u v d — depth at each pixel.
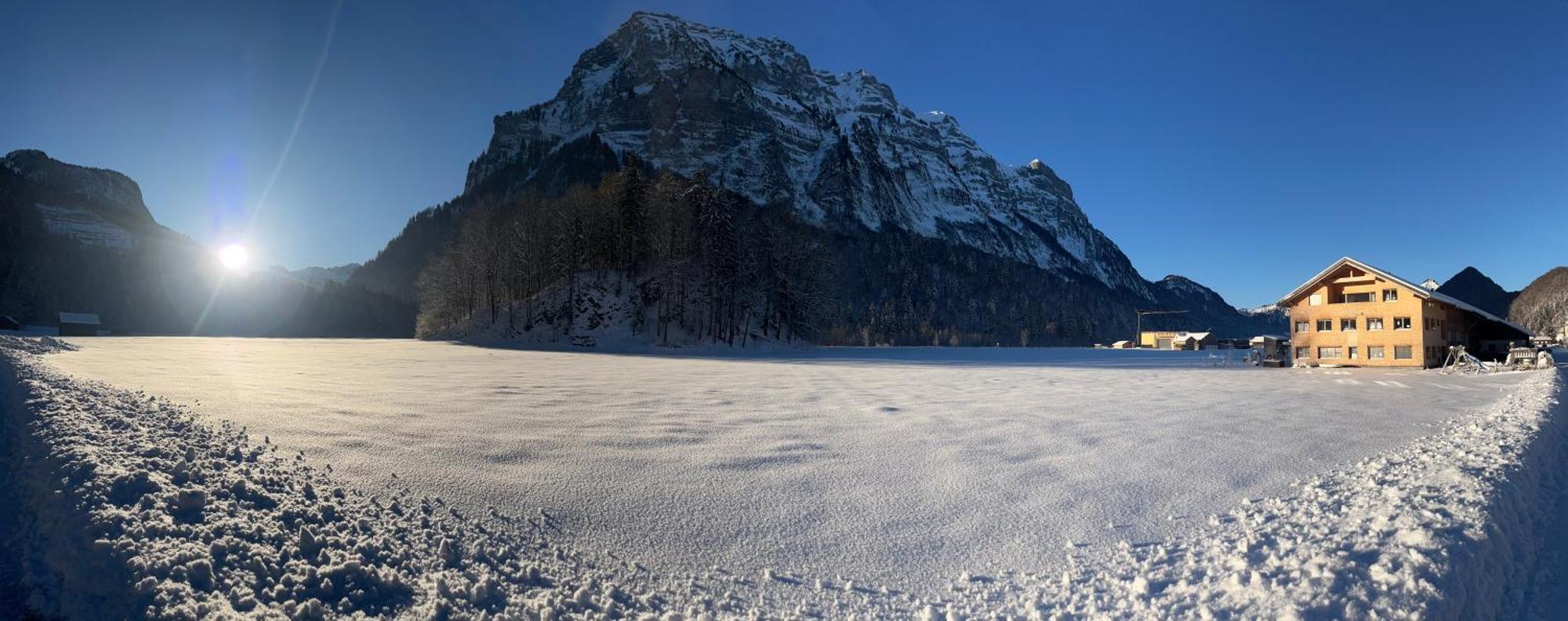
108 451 6.38
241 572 4.45
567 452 9.41
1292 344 40.84
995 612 4.62
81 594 4.30
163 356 28.12
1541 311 128.38
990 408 16.03
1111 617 4.25
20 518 5.61
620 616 4.50
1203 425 13.22
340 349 46.56
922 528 6.48
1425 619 3.68
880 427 12.50
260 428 9.74
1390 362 37.16
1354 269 38.69
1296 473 8.78
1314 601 3.95
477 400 15.54
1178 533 6.25
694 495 7.43
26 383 10.10
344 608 4.25
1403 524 5.23
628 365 33.59
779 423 12.84
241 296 143.00
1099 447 10.63
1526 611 4.64
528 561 5.28
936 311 187.00
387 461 8.02
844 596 4.99
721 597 4.92
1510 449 8.48
